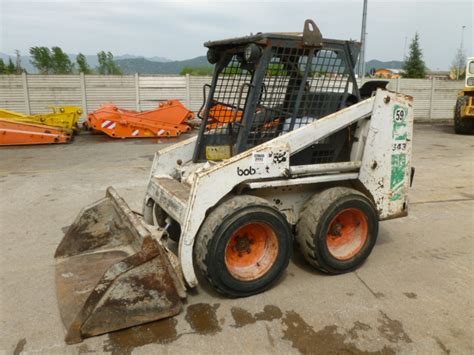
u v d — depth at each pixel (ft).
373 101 12.49
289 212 12.73
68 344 9.41
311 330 9.89
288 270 12.99
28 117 41.91
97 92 52.37
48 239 15.65
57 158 31.86
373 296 11.42
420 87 61.46
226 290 10.87
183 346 9.32
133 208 19.12
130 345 9.36
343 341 9.49
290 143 11.48
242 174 10.91
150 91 53.88
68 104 51.83
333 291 11.69
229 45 12.51
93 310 9.51
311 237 11.82
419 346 9.29
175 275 10.39
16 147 37.14
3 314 10.64
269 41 11.19
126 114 42.52
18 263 13.56
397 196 13.64
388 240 15.56
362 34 48.06
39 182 24.20
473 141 41.16
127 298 9.76
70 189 22.61
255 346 9.32
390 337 9.61
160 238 11.58
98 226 13.60
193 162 14.11
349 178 12.62
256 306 10.91
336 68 12.53
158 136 43.16
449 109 63.36
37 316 10.53
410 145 13.47
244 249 11.46
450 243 15.26
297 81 11.98
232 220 10.41
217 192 10.68
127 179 24.81
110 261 12.65
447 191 22.34
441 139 42.78
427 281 12.30
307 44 11.55
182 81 54.39
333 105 12.73
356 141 13.01
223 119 13.73
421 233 16.28
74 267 12.46
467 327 9.98
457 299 11.25
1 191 22.29
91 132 46.47
